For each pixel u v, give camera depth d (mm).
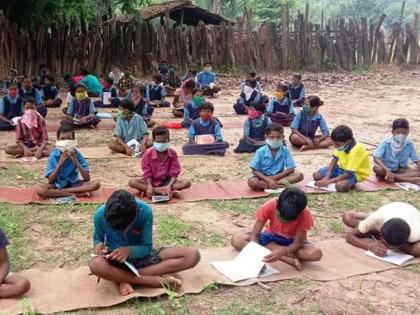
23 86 12227
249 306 4281
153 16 23594
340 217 6398
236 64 22188
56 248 5375
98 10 22562
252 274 4707
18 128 8836
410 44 23625
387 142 7707
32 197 6770
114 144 9250
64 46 20031
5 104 10969
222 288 4547
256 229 5047
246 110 13633
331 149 9836
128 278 4352
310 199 6992
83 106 11641
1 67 18922
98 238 4469
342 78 21250
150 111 12328
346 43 23047
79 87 11523
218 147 9289
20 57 19297
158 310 4156
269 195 7102
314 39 22844
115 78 17312
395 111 14352
